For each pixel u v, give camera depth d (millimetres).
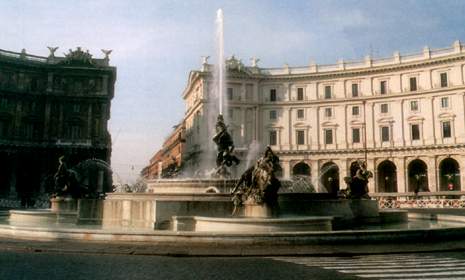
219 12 41500
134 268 12594
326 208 23812
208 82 95938
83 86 87562
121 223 22312
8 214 35344
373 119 90188
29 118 84625
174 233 16703
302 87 96125
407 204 62156
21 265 12898
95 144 85500
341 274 11766
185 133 115500
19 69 84438
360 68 91750
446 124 82188
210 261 13961
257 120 95625
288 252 15195
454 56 81688
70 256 14711
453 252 15898
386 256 14992
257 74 96625
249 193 20375
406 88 87750
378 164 88062
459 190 80875
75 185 29953
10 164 81688
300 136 94562
